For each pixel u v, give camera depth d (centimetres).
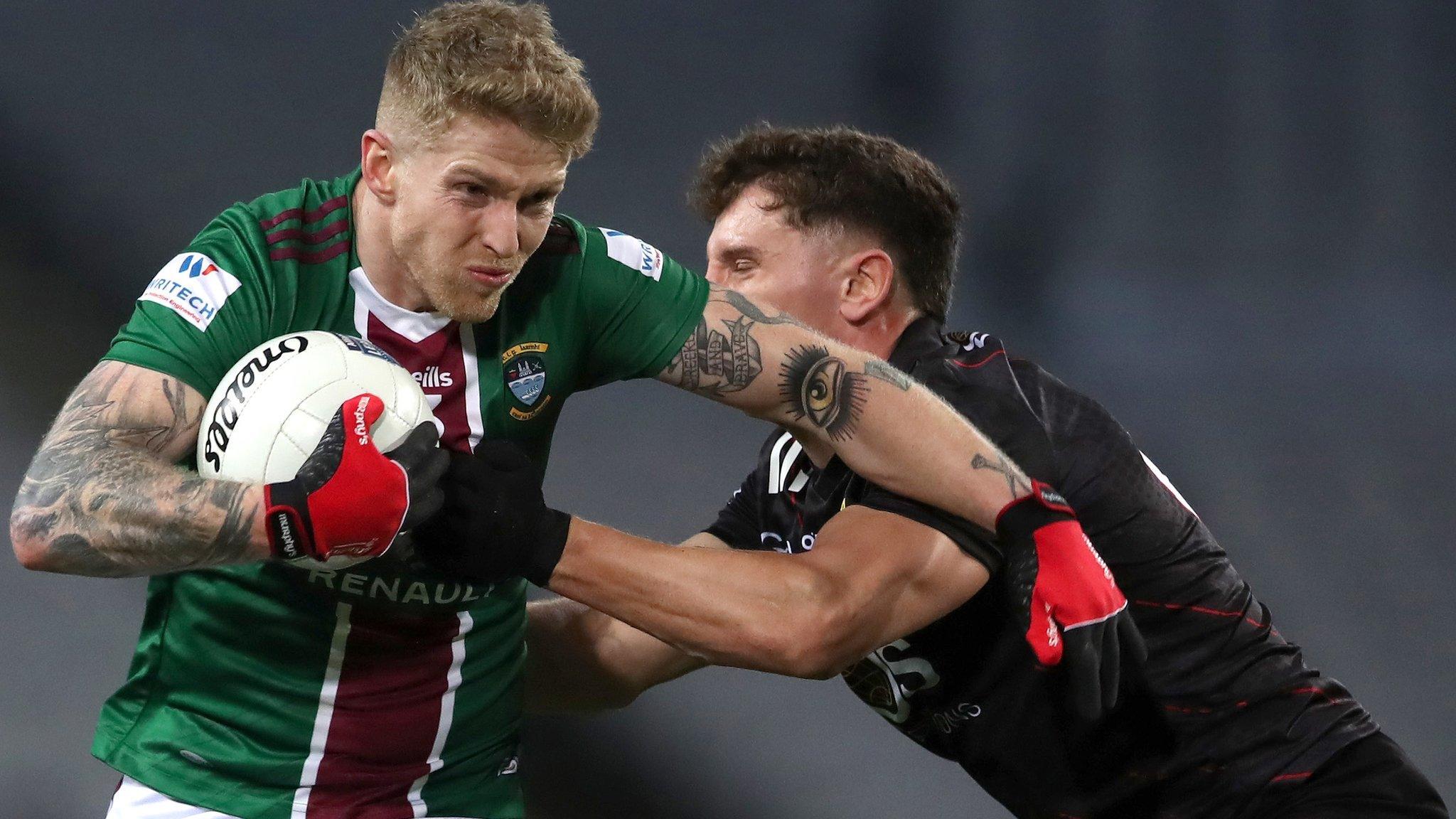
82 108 3416
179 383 776
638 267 881
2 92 3416
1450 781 1517
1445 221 3947
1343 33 4444
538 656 1102
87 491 730
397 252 788
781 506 1095
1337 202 4019
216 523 720
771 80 4144
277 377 767
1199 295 3500
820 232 1059
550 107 739
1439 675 1766
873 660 1018
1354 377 3067
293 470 755
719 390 889
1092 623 891
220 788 892
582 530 850
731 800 1466
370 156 787
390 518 739
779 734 1623
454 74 731
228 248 809
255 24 3941
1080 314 3306
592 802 1438
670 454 2395
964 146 3988
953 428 901
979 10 4350
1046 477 951
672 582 855
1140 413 2769
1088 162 4003
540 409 876
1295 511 2316
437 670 905
